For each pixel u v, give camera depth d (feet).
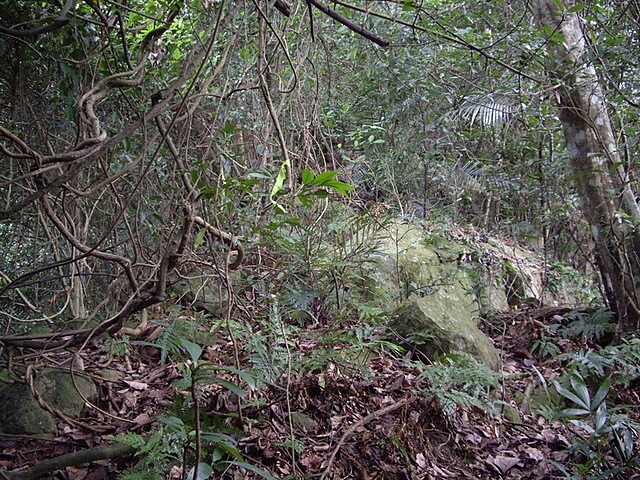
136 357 9.68
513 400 11.18
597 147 13.37
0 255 11.55
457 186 20.53
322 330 10.61
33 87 9.65
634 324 12.96
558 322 14.64
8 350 7.55
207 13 9.44
